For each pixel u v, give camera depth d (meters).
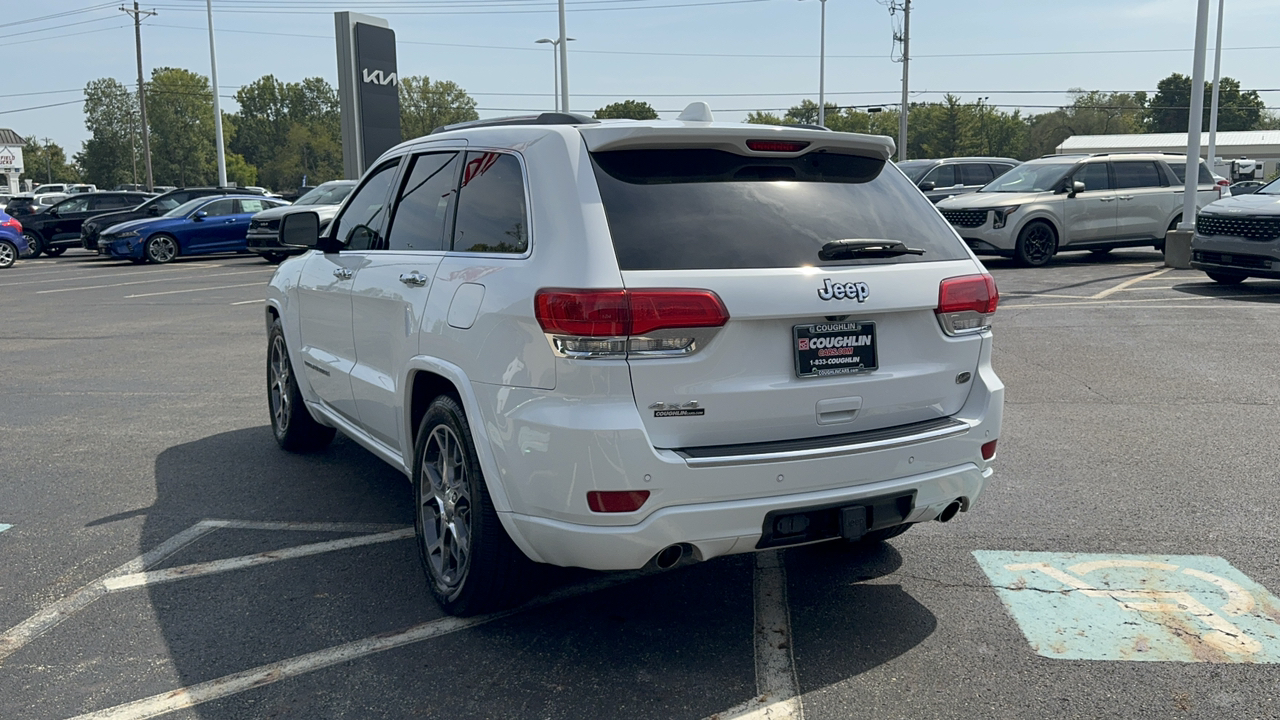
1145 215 17.41
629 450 3.05
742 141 3.46
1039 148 118.56
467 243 3.78
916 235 3.68
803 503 3.22
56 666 3.43
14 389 8.30
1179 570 4.15
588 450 3.06
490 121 4.13
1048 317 11.06
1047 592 3.96
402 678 3.32
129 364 9.45
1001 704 3.11
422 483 3.94
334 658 3.46
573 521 3.15
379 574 4.23
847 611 3.82
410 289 4.00
